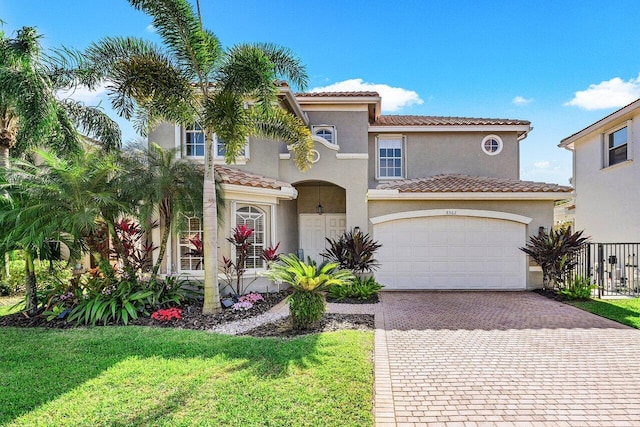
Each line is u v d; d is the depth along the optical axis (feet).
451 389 20.08
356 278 46.60
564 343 27.81
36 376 20.97
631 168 59.00
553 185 53.57
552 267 48.19
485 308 40.19
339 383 19.76
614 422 16.83
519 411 17.75
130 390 19.04
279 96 49.98
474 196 51.52
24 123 39.99
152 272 40.93
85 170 35.47
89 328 31.65
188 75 36.60
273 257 45.39
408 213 52.75
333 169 53.42
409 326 32.58
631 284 55.06
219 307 37.01
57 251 40.16
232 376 20.61
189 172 38.50
